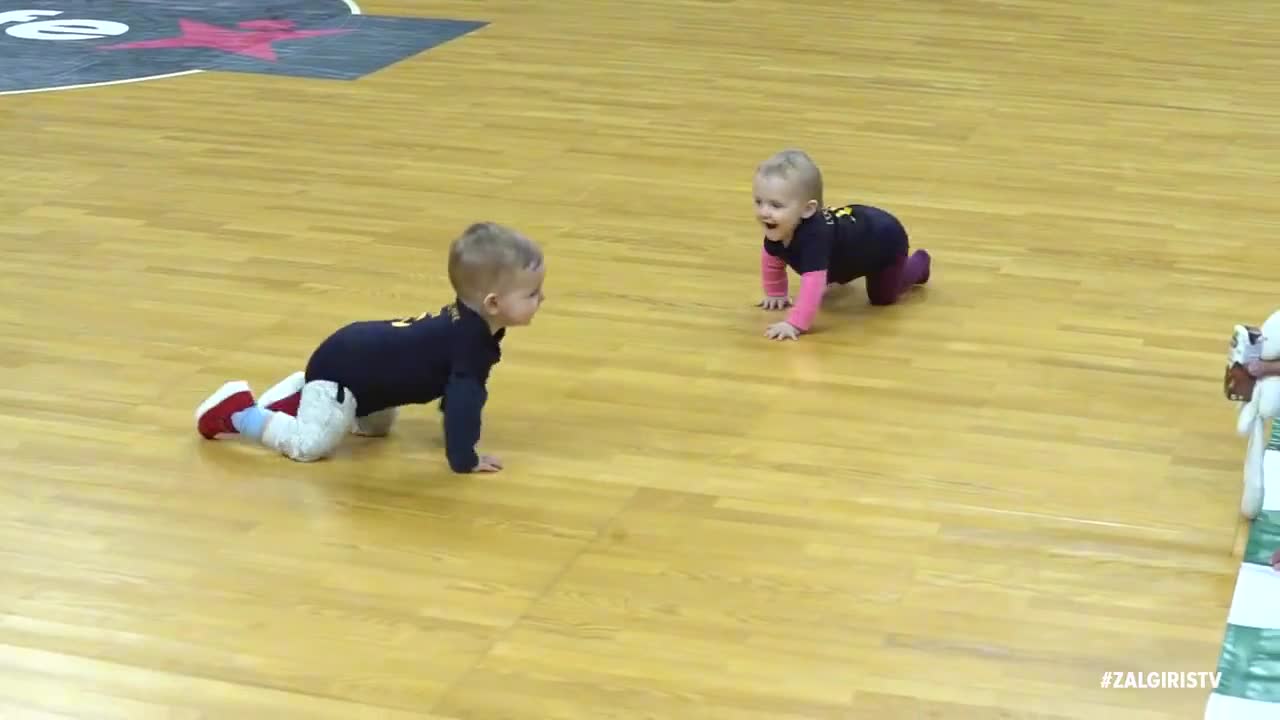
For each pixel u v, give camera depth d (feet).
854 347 11.50
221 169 15.72
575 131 17.40
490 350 9.47
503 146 16.76
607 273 12.97
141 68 19.95
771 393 10.67
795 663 7.54
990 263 13.37
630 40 22.16
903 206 14.90
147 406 10.35
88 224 13.97
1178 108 18.89
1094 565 8.45
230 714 7.13
